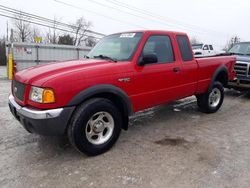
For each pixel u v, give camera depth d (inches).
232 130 191.2
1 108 250.8
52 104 123.8
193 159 141.3
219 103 241.9
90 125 140.9
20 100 138.4
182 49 194.5
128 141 166.6
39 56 701.9
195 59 206.1
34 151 149.5
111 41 181.8
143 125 200.4
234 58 259.6
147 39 168.2
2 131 182.2
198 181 119.4
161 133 182.7
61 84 125.3
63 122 127.9
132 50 161.3
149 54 155.8
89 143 139.0
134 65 156.9
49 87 122.6
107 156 144.2
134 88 156.9
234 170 129.5
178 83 189.3
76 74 131.3
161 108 253.6
